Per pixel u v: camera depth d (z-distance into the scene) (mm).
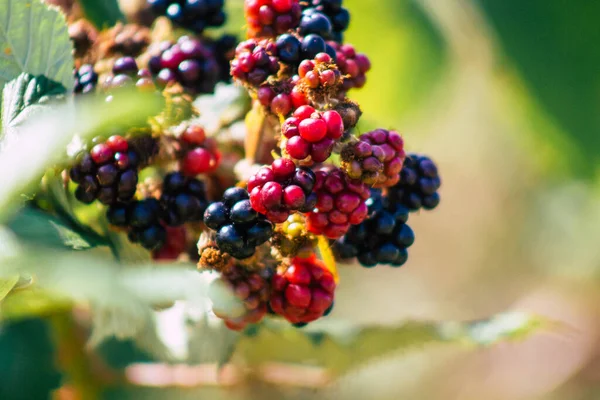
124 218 345
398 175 340
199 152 351
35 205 339
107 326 378
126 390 480
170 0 385
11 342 432
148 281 288
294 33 350
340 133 323
